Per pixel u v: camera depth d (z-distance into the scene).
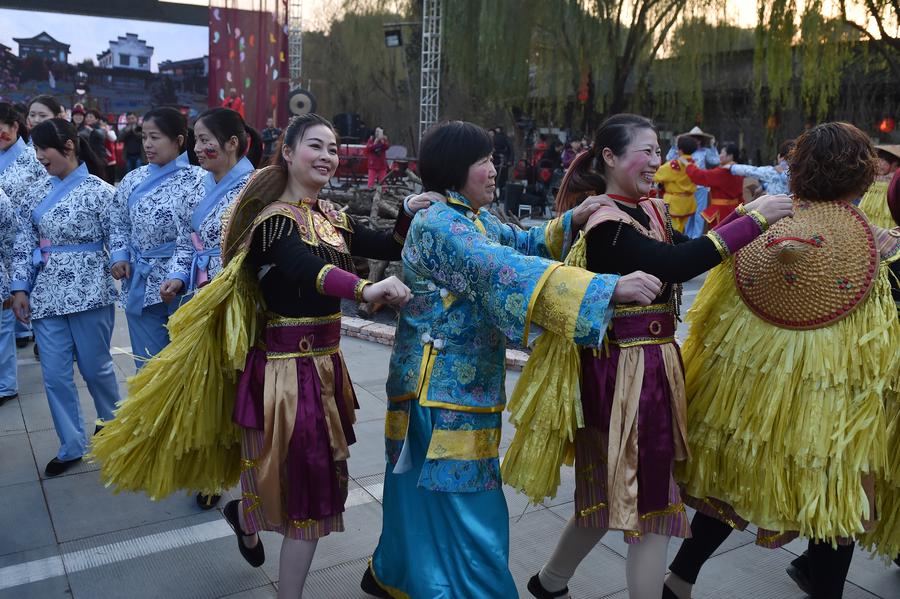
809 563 2.68
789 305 2.37
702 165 12.18
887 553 2.72
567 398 2.38
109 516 3.45
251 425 2.50
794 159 2.48
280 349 2.49
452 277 2.31
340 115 22.28
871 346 2.33
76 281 3.88
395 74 32.62
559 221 2.56
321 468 2.47
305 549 2.47
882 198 3.99
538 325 2.24
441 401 2.35
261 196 2.53
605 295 2.10
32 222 3.93
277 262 2.42
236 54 18.12
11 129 4.98
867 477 2.43
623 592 2.89
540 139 19.09
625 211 2.44
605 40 20.77
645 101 22.78
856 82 21.70
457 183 2.41
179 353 2.56
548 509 3.56
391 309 7.38
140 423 2.59
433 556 2.45
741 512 2.45
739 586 2.94
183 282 3.56
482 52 20.38
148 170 3.85
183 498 3.64
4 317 4.89
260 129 18.36
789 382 2.35
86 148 4.22
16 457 4.09
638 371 2.36
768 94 22.45
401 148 19.14
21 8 31.91
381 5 29.17
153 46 37.38
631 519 2.29
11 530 3.31
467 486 2.36
